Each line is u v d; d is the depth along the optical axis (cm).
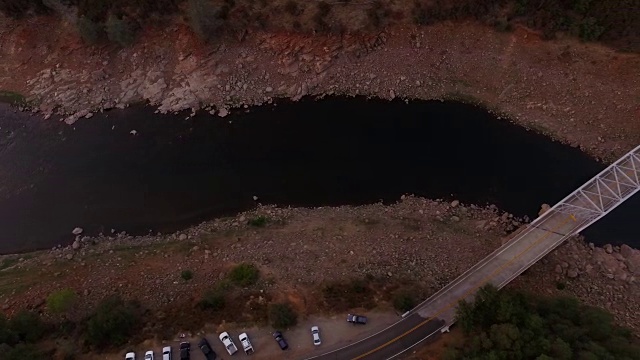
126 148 8300
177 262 6669
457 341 5362
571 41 8156
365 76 8719
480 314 5225
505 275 5869
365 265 6419
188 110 8638
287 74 8806
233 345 5475
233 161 8062
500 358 4766
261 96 8731
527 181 7512
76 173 8056
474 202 7381
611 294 6238
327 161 7981
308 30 8762
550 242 6034
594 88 7969
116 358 5447
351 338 5584
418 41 8706
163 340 5591
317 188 7688
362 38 8775
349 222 7131
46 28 9238
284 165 7975
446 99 8525
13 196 7838
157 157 8169
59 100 8881
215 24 8731
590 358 4569
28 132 8600
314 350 5516
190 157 8138
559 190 7362
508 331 4828
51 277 6612
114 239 7181
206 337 5619
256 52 8912
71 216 7525
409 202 7425
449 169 7769
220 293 6094
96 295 6288
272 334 5622
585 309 5347
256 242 6869
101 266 6725
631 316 6016
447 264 6431
